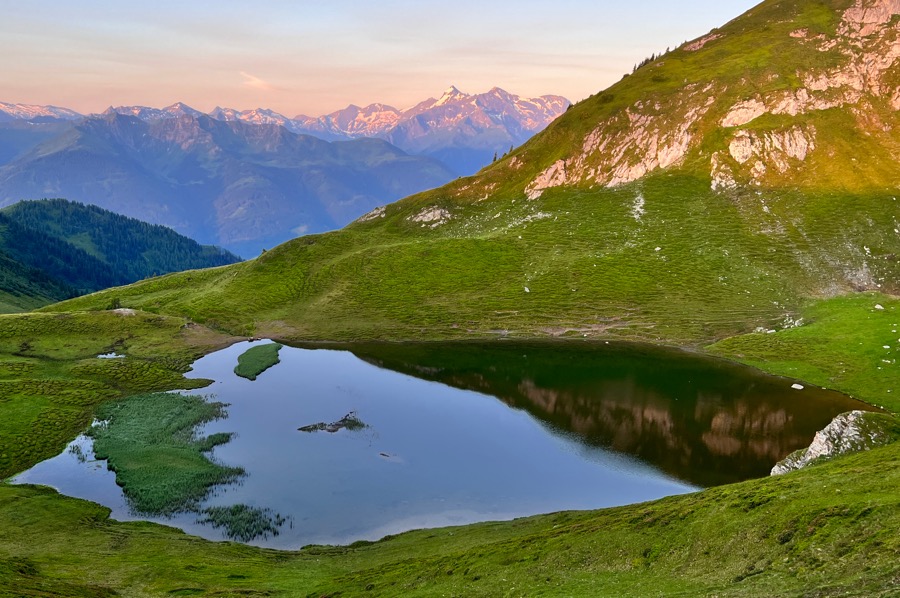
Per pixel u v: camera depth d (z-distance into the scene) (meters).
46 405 102.81
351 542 62.09
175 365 133.50
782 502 40.88
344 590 44.59
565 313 154.12
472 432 92.38
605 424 92.94
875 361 106.19
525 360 130.50
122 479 77.12
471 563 46.56
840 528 34.38
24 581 42.56
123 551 56.22
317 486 75.25
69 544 58.00
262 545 61.88
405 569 48.41
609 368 121.19
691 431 87.94
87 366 125.50
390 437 90.94
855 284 145.12
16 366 122.25
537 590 38.72
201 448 87.44
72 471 80.75
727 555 37.41
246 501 71.38
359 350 145.00
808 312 136.00
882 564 29.23
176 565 51.41
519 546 48.41
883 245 155.75
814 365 110.38
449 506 69.62
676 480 73.19
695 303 149.12
